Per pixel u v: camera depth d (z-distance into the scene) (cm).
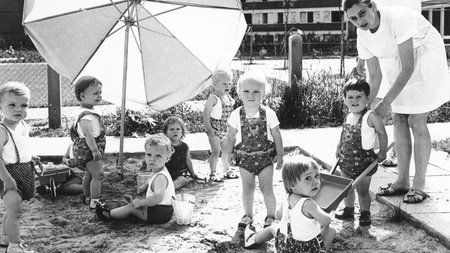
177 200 538
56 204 591
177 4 671
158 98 736
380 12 499
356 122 484
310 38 4934
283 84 1131
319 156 742
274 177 676
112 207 555
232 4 692
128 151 807
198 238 485
